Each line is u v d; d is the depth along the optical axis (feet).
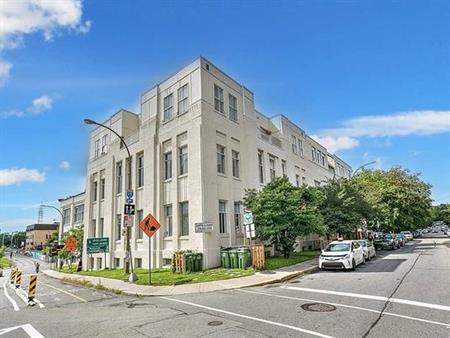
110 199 94.94
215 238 68.03
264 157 91.81
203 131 70.23
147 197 80.33
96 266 100.22
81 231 123.95
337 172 170.30
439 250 100.01
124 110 97.91
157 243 75.31
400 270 54.80
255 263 58.29
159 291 45.47
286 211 66.23
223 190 73.51
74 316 31.81
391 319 25.52
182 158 74.90
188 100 74.74
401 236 140.87
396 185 151.43
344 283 44.11
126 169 91.50
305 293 38.19
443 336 21.29
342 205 90.22
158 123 82.23
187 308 32.89
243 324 25.49
